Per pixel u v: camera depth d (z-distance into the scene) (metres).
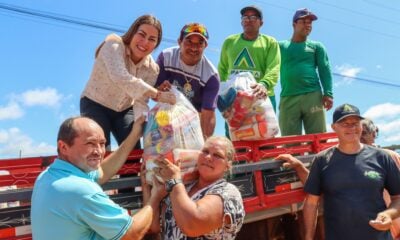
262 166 3.25
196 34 3.17
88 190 1.95
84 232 1.96
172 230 2.38
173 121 2.62
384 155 3.23
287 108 4.99
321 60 4.93
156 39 2.94
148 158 2.60
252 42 4.55
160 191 2.51
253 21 4.48
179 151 2.56
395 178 3.18
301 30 4.86
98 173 2.42
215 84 3.42
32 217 2.00
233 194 2.35
